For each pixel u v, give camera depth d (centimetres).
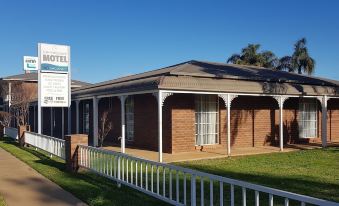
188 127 1673
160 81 1371
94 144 1864
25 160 1430
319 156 1504
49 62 1789
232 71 1805
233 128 1809
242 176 1073
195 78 1516
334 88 1917
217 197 836
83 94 1998
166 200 723
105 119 2078
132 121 1906
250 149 1748
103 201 789
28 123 3098
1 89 3909
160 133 1355
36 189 927
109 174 974
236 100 1820
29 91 3634
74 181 1002
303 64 4472
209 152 1636
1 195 865
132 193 866
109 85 1827
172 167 707
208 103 1741
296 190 891
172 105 1630
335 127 2198
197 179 1036
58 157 1415
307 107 2061
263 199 816
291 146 1878
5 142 2289
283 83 1791
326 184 958
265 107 1919
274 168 1214
